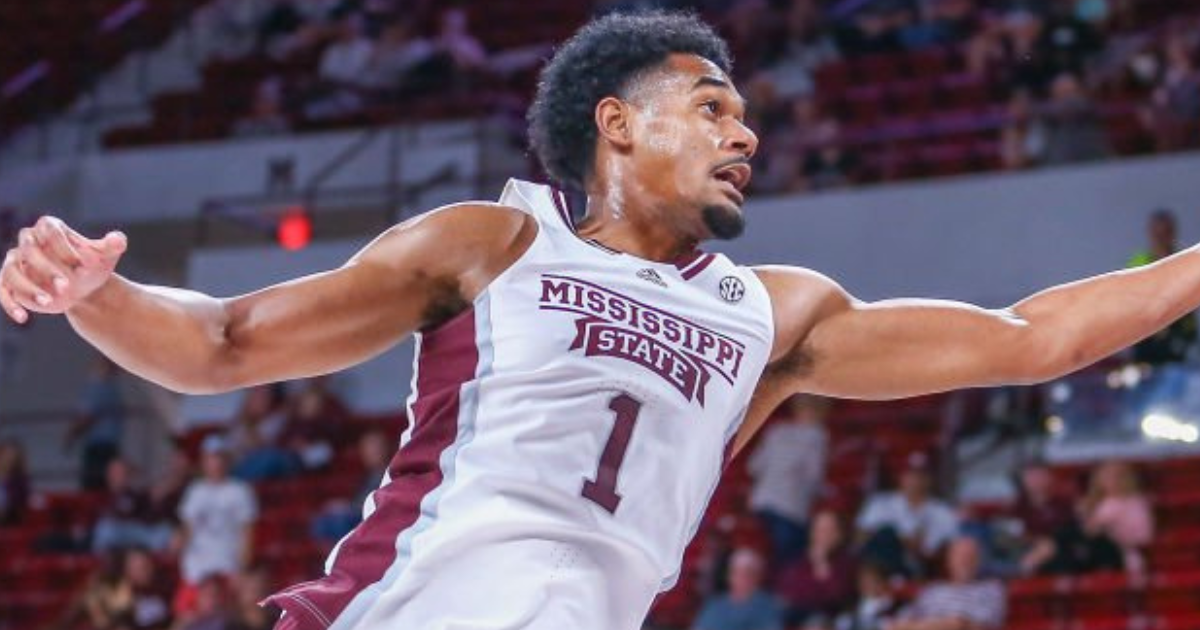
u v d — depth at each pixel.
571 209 4.34
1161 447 15.78
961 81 21.75
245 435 19.47
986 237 20.08
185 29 26.55
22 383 22.73
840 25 23.22
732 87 4.46
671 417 4.13
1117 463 14.73
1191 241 19.25
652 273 4.28
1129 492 14.61
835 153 21.17
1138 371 15.91
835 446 17.52
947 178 20.50
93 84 26.17
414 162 23.34
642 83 4.43
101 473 20.34
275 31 26.00
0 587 18.41
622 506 4.06
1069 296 4.59
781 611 13.88
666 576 4.20
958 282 20.09
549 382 4.09
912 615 13.27
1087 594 14.05
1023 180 20.06
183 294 4.05
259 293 4.13
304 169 23.77
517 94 23.98
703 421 4.18
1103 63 21.25
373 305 4.14
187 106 25.22
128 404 21.53
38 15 27.41
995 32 21.98
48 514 19.50
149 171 24.38
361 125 24.05
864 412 18.06
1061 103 20.38
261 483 18.55
